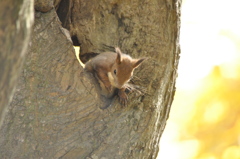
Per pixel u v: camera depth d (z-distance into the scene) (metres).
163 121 11.69
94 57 11.42
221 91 17.98
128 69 10.50
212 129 17.97
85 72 10.41
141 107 10.71
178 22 11.17
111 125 10.21
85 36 11.46
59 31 9.87
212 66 18.34
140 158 10.68
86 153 9.88
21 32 5.14
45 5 9.67
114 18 11.27
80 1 11.28
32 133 9.51
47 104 9.66
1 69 4.93
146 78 10.91
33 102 9.56
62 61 9.81
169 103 11.77
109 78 10.73
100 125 10.09
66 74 9.81
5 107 5.18
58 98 9.72
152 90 10.88
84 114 9.93
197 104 18.36
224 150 17.55
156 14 11.00
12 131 9.38
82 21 11.39
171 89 11.55
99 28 11.37
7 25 4.94
